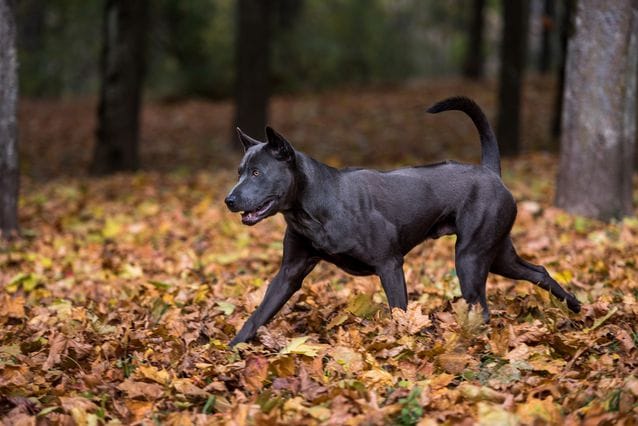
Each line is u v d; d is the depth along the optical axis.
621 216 10.93
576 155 11.02
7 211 10.73
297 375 5.52
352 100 29.23
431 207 6.38
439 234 6.58
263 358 5.49
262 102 19.58
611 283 7.67
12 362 5.93
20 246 10.27
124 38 16.97
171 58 34.59
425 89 30.70
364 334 6.24
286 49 35.06
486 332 6.15
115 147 17.20
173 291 7.82
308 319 6.73
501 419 4.48
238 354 6.00
